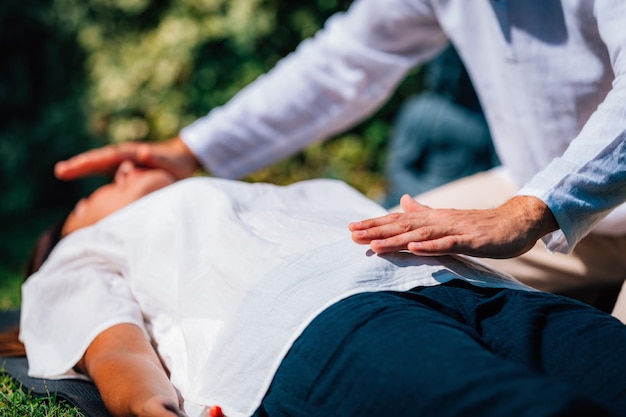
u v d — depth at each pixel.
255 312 1.86
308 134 3.11
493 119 2.53
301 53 3.06
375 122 5.94
